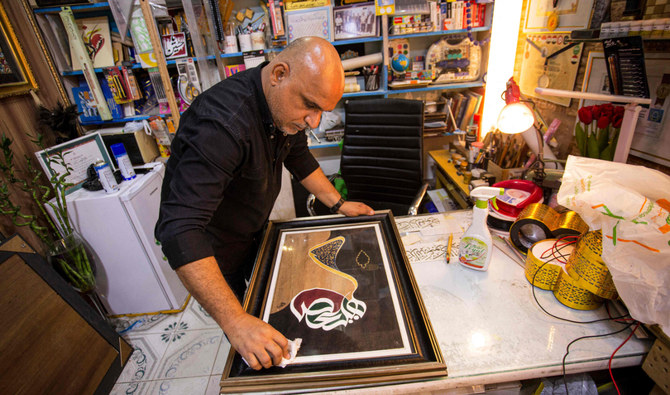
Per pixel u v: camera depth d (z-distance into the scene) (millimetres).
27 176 1953
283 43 2439
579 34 1273
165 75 2348
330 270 942
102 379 1601
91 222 1777
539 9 1537
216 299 729
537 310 828
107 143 2406
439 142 2850
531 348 731
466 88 2834
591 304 806
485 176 1651
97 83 2418
